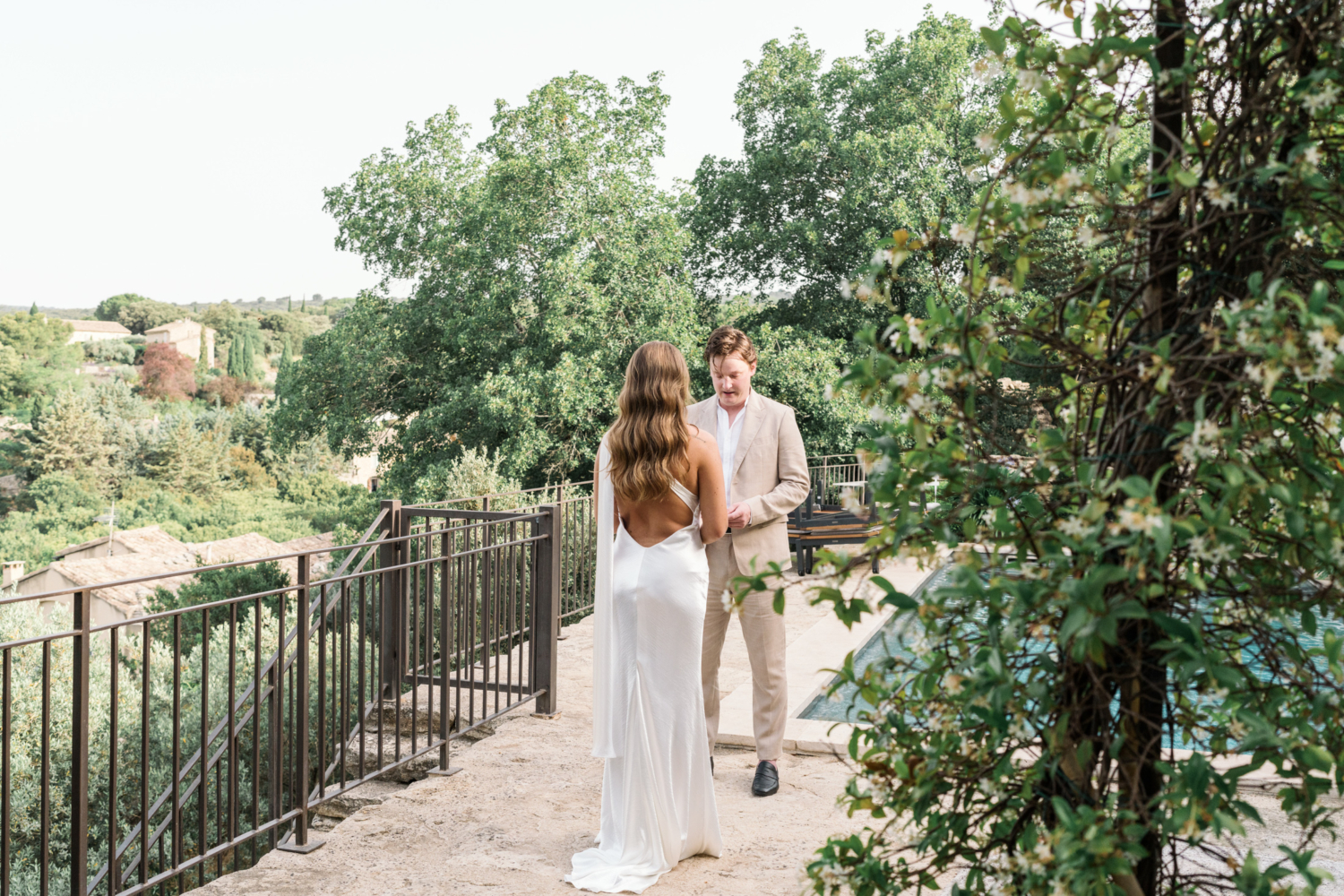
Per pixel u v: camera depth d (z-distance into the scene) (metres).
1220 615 1.53
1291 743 1.36
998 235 1.58
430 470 18.11
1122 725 1.51
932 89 20.70
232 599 3.30
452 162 22.62
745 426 4.07
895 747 1.66
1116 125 1.59
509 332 21.16
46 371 75.31
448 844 3.44
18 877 9.16
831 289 22.88
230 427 74.25
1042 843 1.40
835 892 1.71
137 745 10.14
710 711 4.27
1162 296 1.52
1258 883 1.37
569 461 19.92
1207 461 1.38
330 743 4.80
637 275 19.98
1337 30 1.39
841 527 9.62
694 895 2.96
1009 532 1.56
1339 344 1.18
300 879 3.17
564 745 4.57
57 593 2.73
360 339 23.14
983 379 1.59
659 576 3.20
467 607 4.86
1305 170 1.35
